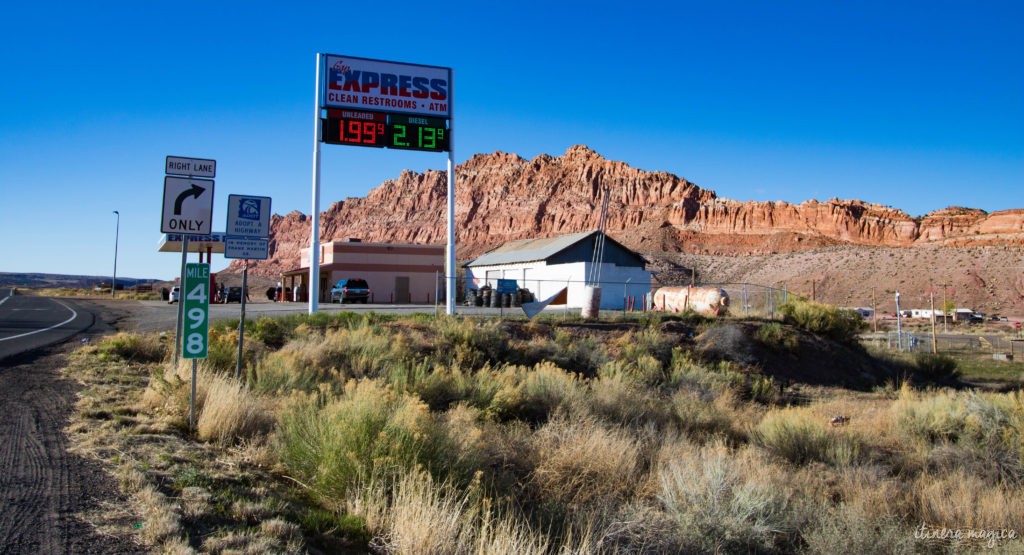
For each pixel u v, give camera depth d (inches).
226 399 327.9
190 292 328.8
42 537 174.6
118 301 1983.3
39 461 243.6
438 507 229.3
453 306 942.4
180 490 222.4
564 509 265.4
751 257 5605.3
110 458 251.6
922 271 4188.0
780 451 432.5
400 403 317.4
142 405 356.8
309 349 581.6
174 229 375.9
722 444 423.5
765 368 868.0
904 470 395.9
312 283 926.4
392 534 212.7
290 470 273.0
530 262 1754.4
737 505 267.6
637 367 751.1
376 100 956.0
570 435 366.3
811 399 741.3
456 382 512.4
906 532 275.1
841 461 394.9
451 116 986.7
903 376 965.8
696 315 1031.6
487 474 289.1
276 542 188.1
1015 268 3909.9
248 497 227.3
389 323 806.5
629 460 342.3
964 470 377.7
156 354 573.3
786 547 262.1
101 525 186.2
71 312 1256.2
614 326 918.4
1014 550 256.7
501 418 446.3
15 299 2004.2
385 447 259.4
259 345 621.9
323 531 212.7
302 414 303.4
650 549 241.9
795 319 1062.4
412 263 2108.8
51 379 434.6
